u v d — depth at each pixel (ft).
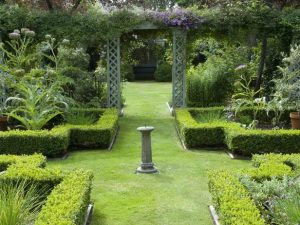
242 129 22.38
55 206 11.57
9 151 21.58
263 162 16.48
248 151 21.61
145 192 16.51
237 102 29.73
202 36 34.42
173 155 22.38
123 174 18.90
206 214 14.32
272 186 12.99
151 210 14.67
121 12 32.48
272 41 35.17
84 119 26.58
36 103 25.85
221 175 14.06
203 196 16.05
